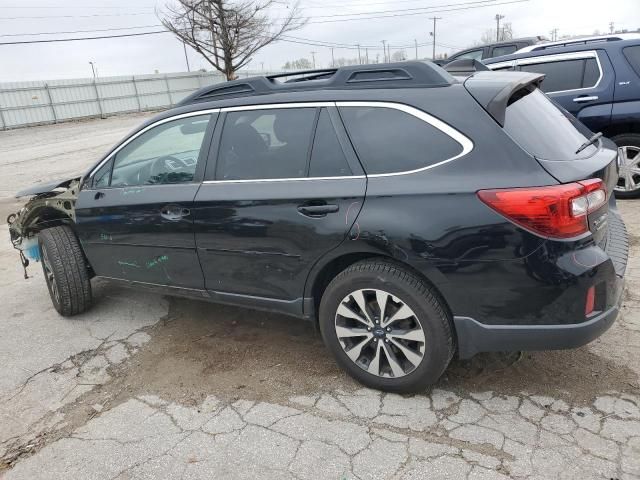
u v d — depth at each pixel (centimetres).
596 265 244
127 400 316
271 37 2423
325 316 300
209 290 346
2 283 539
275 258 305
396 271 272
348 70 293
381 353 290
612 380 291
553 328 250
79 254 419
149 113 3509
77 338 400
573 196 238
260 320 403
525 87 300
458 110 260
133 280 387
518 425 263
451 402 285
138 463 262
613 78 583
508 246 243
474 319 260
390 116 275
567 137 287
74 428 294
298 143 298
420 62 279
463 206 249
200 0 2180
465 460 243
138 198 358
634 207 579
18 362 371
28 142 2247
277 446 264
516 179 242
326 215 280
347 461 250
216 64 2322
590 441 248
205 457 261
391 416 278
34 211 439
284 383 318
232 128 324
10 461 272
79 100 3347
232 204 312
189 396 314
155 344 380
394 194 263
